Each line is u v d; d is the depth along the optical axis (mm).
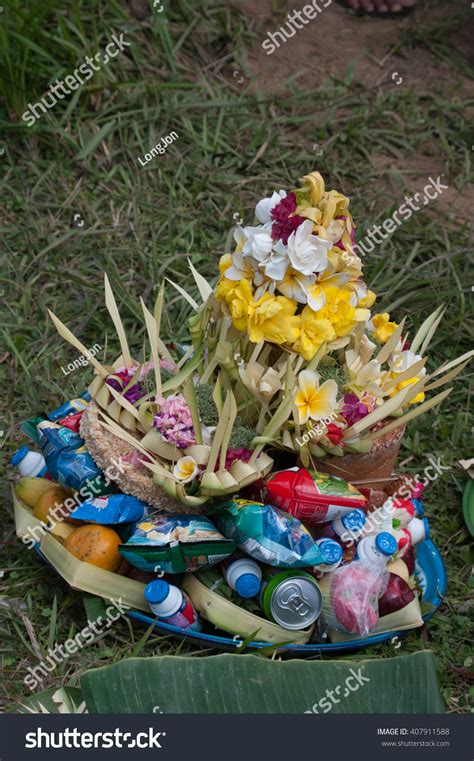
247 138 2414
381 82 2664
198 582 1433
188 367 1464
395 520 1493
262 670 1357
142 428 1470
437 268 2146
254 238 1367
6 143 2303
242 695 1348
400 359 1514
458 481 1756
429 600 1547
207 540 1394
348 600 1415
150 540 1396
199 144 2344
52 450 1503
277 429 1424
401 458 1799
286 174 2332
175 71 2473
